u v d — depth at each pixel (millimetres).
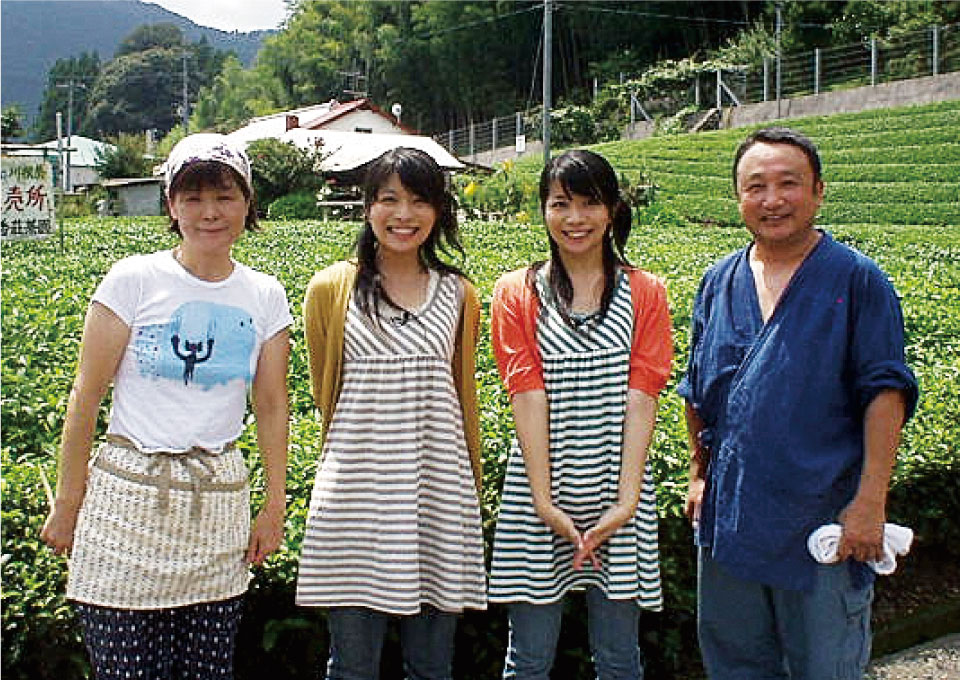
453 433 3574
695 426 3703
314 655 4031
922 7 41375
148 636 3223
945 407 5930
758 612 3570
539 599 3570
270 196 33156
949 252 17141
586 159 3551
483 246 19078
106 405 5969
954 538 5652
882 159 30312
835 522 3334
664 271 13680
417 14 60719
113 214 40938
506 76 59281
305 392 6488
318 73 71875
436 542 3545
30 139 98188
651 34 54219
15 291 9664
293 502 4363
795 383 3303
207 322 3195
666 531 4562
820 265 3344
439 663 3676
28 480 4566
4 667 3559
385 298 3529
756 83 43406
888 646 4930
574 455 3570
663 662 4582
